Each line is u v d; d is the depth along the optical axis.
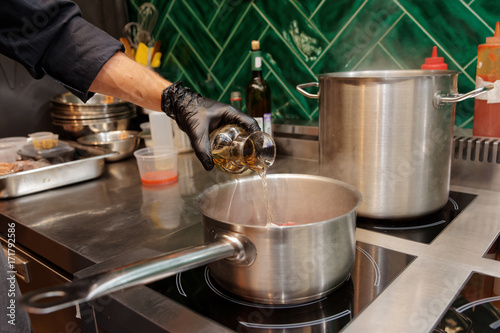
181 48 1.77
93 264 0.78
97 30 0.77
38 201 1.16
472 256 0.72
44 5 0.72
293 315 0.59
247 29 1.53
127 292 0.67
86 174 1.31
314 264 0.59
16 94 1.68
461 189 1.05
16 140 1.53
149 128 1.63
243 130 0.77
